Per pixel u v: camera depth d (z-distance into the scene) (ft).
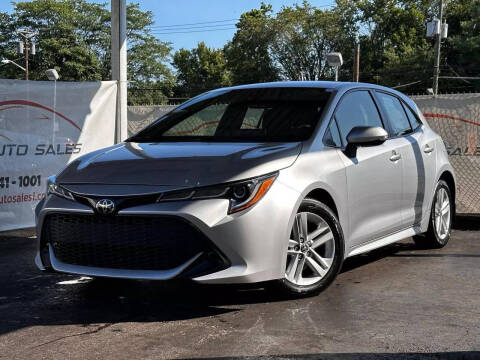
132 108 32.01
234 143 14.62
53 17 262.67
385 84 224.94
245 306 13.56
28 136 24.07
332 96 16.24
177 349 11.01
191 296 14.47
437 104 27.09
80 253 13.34
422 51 221.05
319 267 14.26
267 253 12.78
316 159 14.33
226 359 10.49
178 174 12.85
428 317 12.75
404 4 247.09
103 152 15.14
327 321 12.49
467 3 235.40
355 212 15.44
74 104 25.72
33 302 14.33
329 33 246.88
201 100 17.80
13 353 10.94
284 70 254.88
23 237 23.25
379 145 16.90
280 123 15.42
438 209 20.04
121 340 11.54
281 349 10.93
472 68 212.64
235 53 257.34
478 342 11.25
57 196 13.69
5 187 23.35
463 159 26.86
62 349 11.10
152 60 264.93
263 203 12.75
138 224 12.62
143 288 15.35
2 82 23.06
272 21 250.37
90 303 14.15
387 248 20.27
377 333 11.75
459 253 19.49
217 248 12.33
